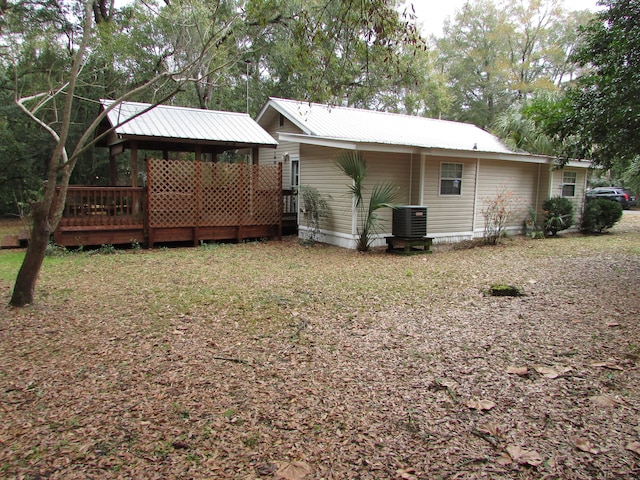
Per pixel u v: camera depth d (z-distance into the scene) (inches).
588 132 280.5
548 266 318.7
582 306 207.2
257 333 171.5
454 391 122.5
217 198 425.1
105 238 384.5
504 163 498.9
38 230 201.9
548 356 146.6
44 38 346.3
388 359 145.3
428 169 436.1
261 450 95.9
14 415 110.3
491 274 289.0
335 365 140.6
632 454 93.1
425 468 89.6
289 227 504.1
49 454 94.3
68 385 126.8
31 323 181.9
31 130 660.1
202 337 167.0
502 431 102.7
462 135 537.3
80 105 642.8
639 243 447.2
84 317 191.3
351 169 374.9
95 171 729.0
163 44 461.1
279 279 271.7
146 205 398.6
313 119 467.5
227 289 244.4
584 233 546.9
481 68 1224.2
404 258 357.1
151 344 159.5
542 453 94.1
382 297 227.6
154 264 321.4
